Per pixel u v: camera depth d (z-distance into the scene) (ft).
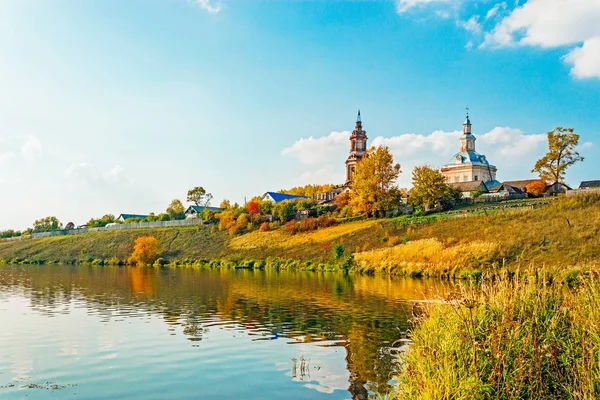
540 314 40.29
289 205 348.79
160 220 454.81
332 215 336.08
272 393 52.75
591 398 31.17
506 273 46.93
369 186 311.88
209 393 53.01
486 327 39.24
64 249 369.09
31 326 89.10
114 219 560.61
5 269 262.88
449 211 295.07
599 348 34.83
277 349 70.69
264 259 267.18
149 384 55.98
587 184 368.89
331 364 62.85
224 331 83.82
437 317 46.29
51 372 60.59
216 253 304.09
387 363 63.16
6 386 55.42
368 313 100.58
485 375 35.53
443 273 174.19
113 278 196.13
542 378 36.17
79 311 106.83
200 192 607.78
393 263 197.26
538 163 371.76
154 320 94.89
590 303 40.37
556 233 183.83
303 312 102.68
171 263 291.38
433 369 37.06
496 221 222.07
